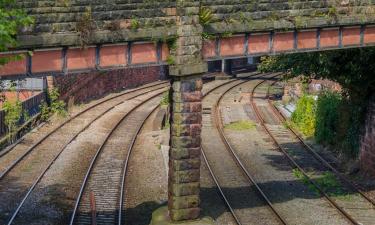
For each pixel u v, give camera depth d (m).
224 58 17.08
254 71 61.88
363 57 21.81
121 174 23.30
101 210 19.12
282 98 41.66
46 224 17.61
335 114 26.66
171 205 16.62
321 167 24.50
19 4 13.98
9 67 14.31
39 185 21.22
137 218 18.42
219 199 20.12
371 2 18.58
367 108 23.09
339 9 18.14
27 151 25.84
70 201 19.92
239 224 17.59
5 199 19.52
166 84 51.31
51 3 14.38
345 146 25.14
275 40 17.73
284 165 24.80
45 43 14.32
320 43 18.39
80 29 14.71
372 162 22.59
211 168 24.00
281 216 18.38
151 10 15.55
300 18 17.58
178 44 15.88
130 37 15.33
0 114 27.48
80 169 23.59
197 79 16.25
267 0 17.11
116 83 48.25
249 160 25.44
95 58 15.30
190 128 16.31
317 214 18.86
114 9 15.15
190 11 15.84
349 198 20.45
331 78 23.88
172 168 16.47
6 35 11.89
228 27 16.61
